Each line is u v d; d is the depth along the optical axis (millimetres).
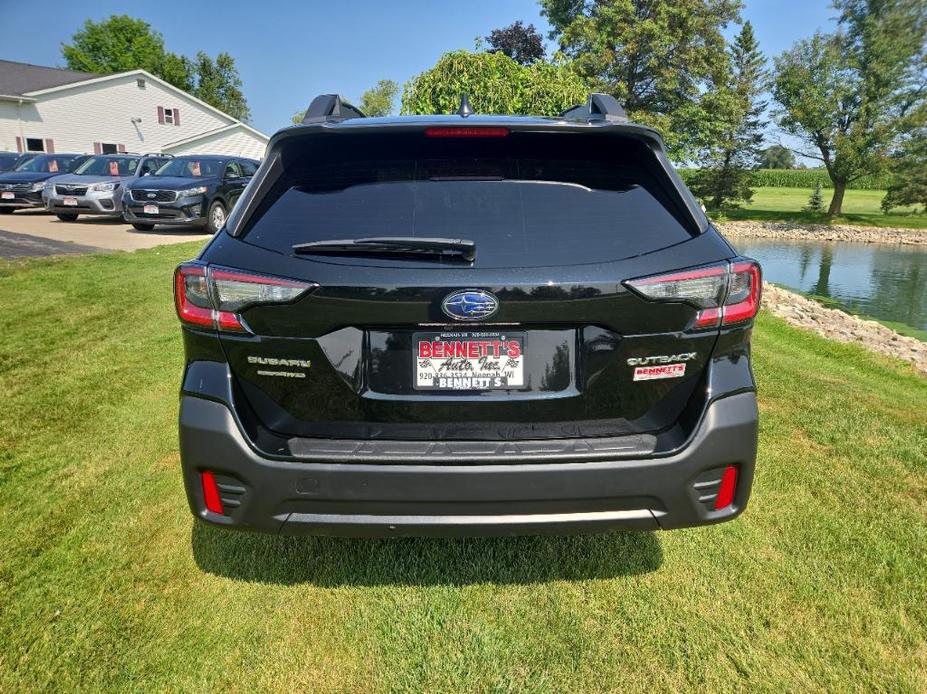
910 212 47969
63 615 2219
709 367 2002
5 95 34094
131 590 2361
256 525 1995
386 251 1884
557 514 1960
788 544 2703
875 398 4645
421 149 2145
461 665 2027
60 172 19047
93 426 3885
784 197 63594
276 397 1979
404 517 1947
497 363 1938
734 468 2035
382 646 2109
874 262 24797
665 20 38469
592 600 2342
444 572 2500
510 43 50344
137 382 4680
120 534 2723
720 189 47281
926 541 2729
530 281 1858
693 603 2324
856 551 2650
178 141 42969
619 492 1938
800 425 4066
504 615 2262
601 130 2088
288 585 2410
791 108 41438
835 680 1978
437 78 10109
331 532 1988
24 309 6887
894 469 3428
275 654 2068
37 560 2527
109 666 2000
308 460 1915
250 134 46156
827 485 3238
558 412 1961
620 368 1939
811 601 2336
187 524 2814
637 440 1980
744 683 1964
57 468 3330
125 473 3283
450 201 2018
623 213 2021
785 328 7574
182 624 2193
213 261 1952
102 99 38688
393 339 1928
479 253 1895
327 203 2037
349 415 1964
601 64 38469
